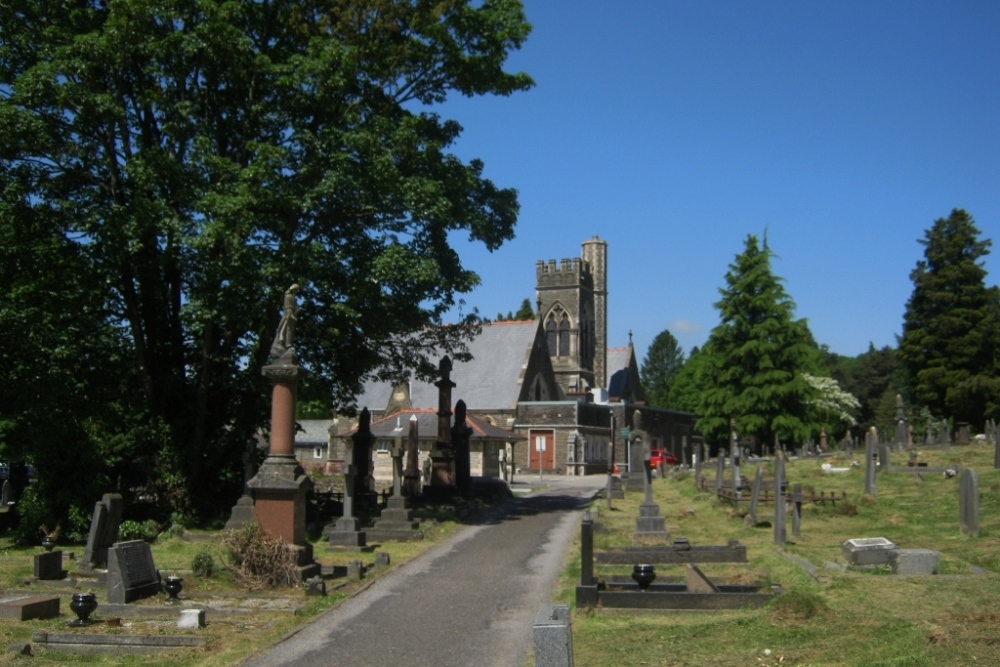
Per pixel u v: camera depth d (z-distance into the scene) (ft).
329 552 68.08
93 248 80.64
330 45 81.82
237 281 77.87
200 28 79.00
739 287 197.98
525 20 93.71
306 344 95.66
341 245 89.40
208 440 90.84
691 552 57.06
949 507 69.67
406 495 100.68
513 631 42.70
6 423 89.71
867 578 44.29
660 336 506.48
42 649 40.40
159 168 78.33
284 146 85.15
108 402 90.74
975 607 36.17
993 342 200.13
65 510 76.48
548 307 303.07
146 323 92.07
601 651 36.35
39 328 79.87
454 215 90.07
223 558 55.83
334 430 209.87
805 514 74.90
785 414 193.57
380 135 83.87
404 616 46.14
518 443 216.74
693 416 286.05
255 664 37.73
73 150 81.30
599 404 238.68
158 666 38.06
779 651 33.73
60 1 81.25
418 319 92.43
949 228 207.00
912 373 212.84
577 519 89.10
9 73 83.82
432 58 91.81
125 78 86.89
